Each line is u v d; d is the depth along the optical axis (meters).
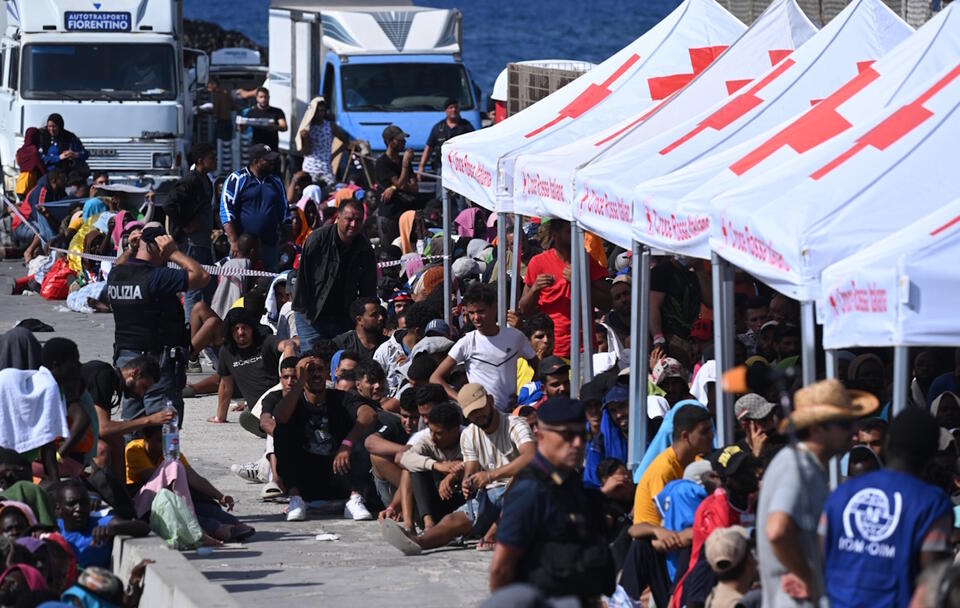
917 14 46.00
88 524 26.02
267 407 32.97
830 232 21.45
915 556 15.29
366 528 30.30
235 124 85.94
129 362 29.33
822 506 15.97
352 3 89.00
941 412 27.03
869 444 23.25
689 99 33.97
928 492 15.41
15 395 26.52
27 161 70.06
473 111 81.56
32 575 20.14
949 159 22.92
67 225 63.78
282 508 32.28
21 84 72.75
